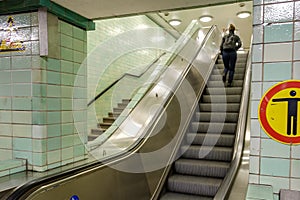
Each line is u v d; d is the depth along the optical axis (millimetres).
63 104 2814
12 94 2635
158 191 3115
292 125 1334
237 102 4703
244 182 2182
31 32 2561
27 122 2584
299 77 1324
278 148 1356
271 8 1367
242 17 7086
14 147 2639
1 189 2014
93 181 2383
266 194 1259
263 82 1385
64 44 2801
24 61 2582
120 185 2732
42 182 1929
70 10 2814
